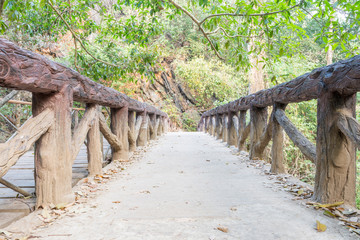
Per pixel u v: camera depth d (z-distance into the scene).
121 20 4.94
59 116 2.16
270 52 3.46
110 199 2.41
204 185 2.94
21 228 1.71
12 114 5.87
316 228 1.73
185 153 5.43
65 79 2.20
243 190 2.72
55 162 2.13
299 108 9.29
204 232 1.67
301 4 2.62
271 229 1.72
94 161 3.26
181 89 18.67
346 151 2.11
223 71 15.07
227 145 6.56
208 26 3.12
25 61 1.63
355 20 2.58
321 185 2.19
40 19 4.78
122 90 11.48
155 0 3.35
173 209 2.13
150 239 1.58
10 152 1.59
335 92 2.10
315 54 12.10
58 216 1.96
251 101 4.55
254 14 2.77
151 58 5.00
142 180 3.18
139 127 5.91
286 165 8.89
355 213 1.94
